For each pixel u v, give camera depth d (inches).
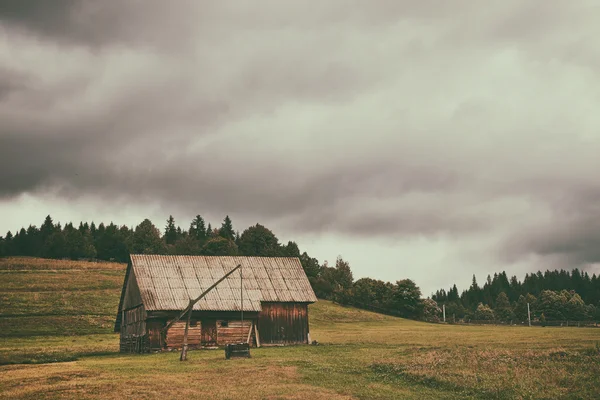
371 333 3395.7
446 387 1203.2
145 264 2556.6
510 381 1202.0
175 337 2331.4
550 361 1427.2
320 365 1555.1
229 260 2699.3
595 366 1326.3
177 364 1669.5
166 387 1227.9
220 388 1216.8
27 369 1584.6
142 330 2379.4
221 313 2406.5
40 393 1163.3
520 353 1593.3
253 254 6820.9
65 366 1669.5
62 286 4520.2
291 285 2623.0
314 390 1194.0
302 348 2207.2
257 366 1565.0
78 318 3590.1
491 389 1138.7
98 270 5408.5
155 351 2293.3
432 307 5905.5
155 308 2306.8
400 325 4566.9
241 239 6998.0
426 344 2258.9
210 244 6515.8
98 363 1765.5
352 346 2255.2
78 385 1250.6
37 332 3238.2
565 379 1210.0
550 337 2444.6
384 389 1206.9
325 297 6038.4
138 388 1213.7
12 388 1232.2
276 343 2475.4
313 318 4643.2
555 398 1063.6
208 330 2389.3
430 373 1326.3
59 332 3262.8
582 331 3110.2
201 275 2559.1
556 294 6958.7
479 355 1589.6
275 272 2687.0
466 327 4416.8
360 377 1359.5
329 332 3558.1
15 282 4559.5
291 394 1152.8
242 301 2317.9
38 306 3816.4
